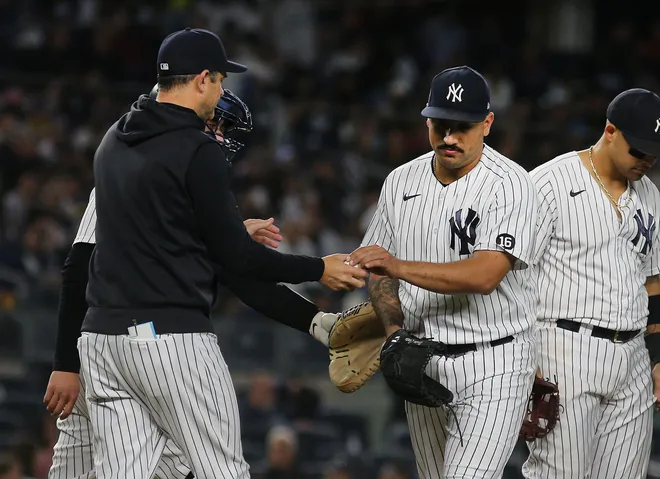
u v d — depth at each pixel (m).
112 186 15.73
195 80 15.88
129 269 15.65
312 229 51.62
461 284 15.98
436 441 18.05
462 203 16.62
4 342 45.31
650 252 18.28
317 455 39.97
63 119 58.88
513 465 36.31
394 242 17.75
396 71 71.38
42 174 53.06
